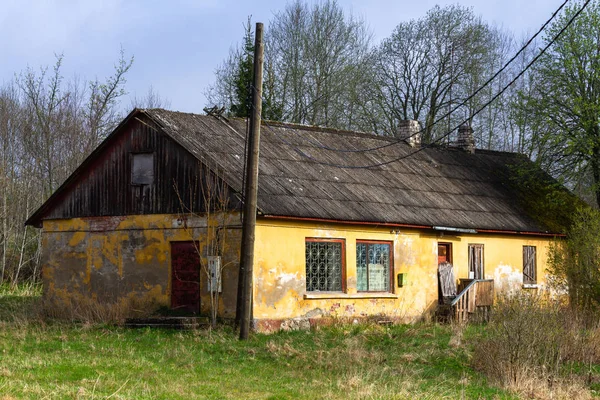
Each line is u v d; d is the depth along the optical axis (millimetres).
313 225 22141
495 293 27516
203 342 18375
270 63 42625
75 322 22469
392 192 25938
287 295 21312
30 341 18000
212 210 21453
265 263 20859
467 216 27125
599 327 18844
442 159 31328
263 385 13742
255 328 20375
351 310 23078
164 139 22812
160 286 22516
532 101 30969
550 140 30438
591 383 15328
